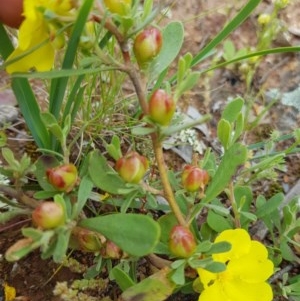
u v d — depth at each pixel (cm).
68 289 14
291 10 22
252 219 13
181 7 22
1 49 12
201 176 12
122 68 10
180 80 11
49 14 9
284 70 20
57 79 13
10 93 18
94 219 11
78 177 13
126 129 17
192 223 14
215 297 12
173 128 10
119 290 15
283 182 18
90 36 10
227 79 20
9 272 15
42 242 10
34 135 14
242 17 15
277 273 15
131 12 10
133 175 11
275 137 16
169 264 13
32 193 15
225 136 12
